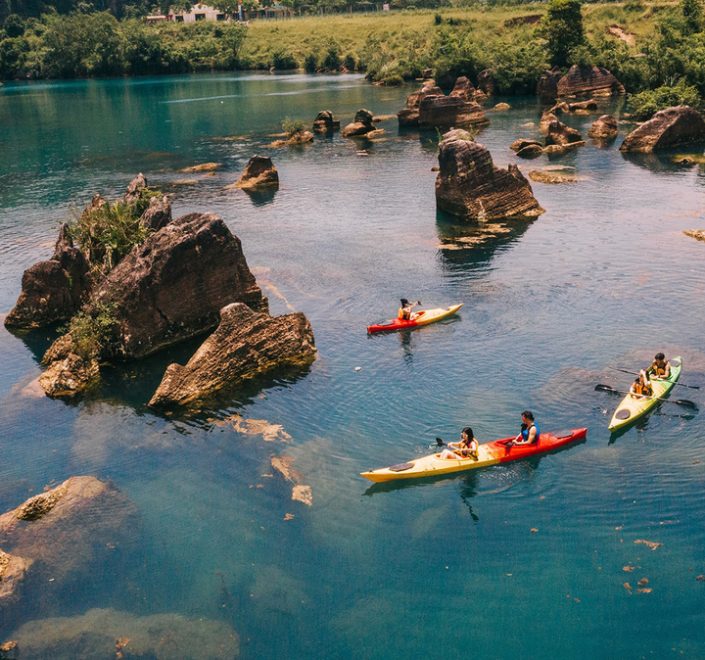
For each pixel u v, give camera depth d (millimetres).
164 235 31547
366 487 22359
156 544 20234
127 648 16984
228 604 18172
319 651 16812
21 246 46500
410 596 18250
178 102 114562
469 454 23047
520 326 31953
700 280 36000
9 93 139625
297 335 30281
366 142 78000
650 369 27078
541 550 19594
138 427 26000
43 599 18469
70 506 21422
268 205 54094
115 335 30859
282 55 160875
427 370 28734
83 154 77125
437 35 131500
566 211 48844
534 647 16688
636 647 16562
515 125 81375
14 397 28344
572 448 23812
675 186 53812
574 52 102875
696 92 80000
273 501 21797
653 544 19578
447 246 43031
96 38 166250
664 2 121750
